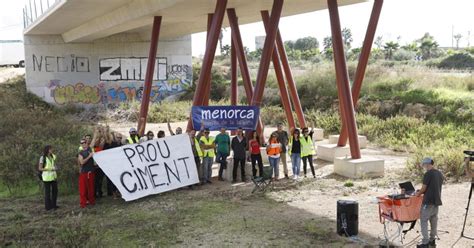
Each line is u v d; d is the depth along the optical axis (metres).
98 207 14.46
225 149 17.02
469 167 11.05
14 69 51.69
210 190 15.89
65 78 42.94
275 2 18.58
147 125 36.53
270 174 15.78
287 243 10.55
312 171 17.12
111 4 25.59
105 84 43.94
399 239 10.42
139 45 44.59
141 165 15.36
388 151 22.88
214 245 10.65
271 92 40.22
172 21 29.16
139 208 14.11
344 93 17.83
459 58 57.12
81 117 39.72
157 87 45.47
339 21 18.12
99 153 14.82
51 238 11.62
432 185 9.39
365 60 19.31
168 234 11.55
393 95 32.25
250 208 13.52
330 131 28.48
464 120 26.31
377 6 19.06
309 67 48.38
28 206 14.94
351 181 16.11
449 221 11.69
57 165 17.08
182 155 16.17
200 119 18.27
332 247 10.21
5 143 22.20
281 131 17.28
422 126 25.31
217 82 49.09
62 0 25.05
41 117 30.38
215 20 19.23
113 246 10.87
